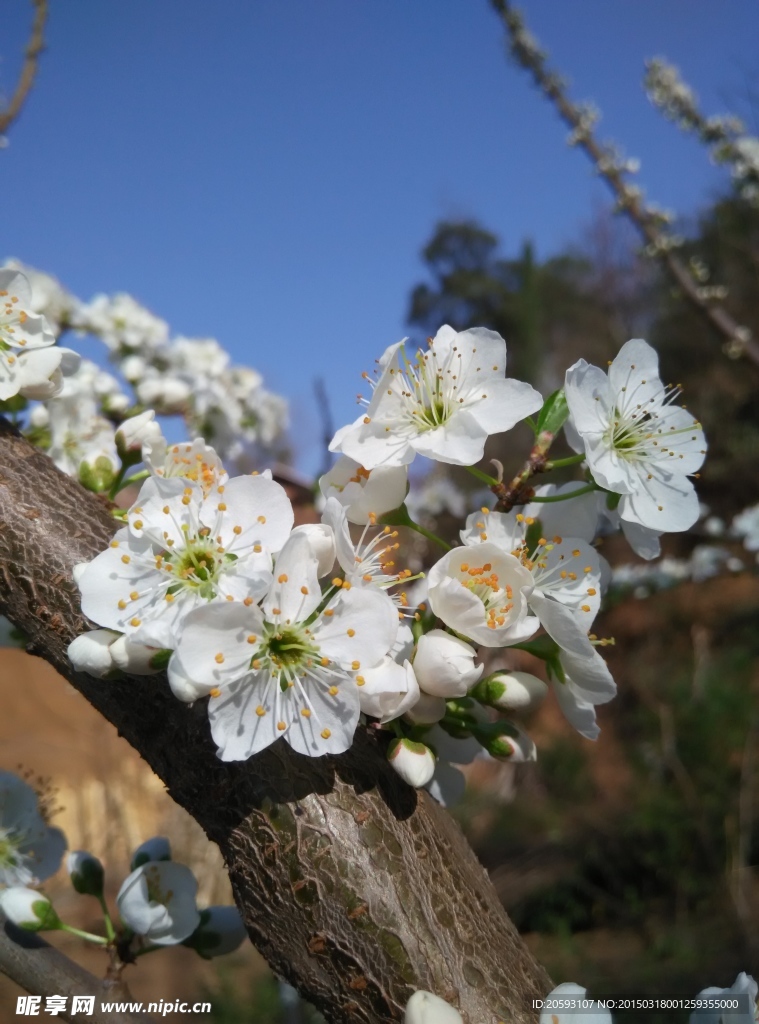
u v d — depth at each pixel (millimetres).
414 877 85
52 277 251
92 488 124
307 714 84
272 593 86
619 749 812
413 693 88
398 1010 80
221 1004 383
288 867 83
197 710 90
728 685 750
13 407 153
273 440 310
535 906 647
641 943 558
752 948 482
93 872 124
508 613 96
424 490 456
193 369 263
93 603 91
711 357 1297
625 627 971
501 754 104
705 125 438
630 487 108
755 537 433
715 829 619
